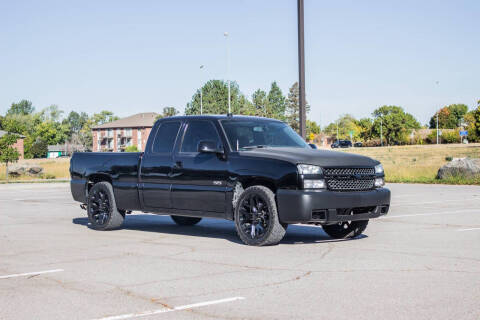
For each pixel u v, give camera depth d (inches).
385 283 229.3
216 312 189.2
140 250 320.2
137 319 182.2
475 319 177.9
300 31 639.8
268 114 5447.8
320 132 6535.4
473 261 276.7
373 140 6097.4
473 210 537.3
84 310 193.9
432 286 223.3
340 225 368.2
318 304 197.5
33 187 1063.6
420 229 403.5
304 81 638.5
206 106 5103.3
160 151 386.0
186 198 365.4
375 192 337.1
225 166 346.6
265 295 211.5
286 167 320.5
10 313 191.5
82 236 383.9
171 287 226.5
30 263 281.6
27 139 5280.5
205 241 355.6
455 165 1062.4
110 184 418.3
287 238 367.6
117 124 5595.5
